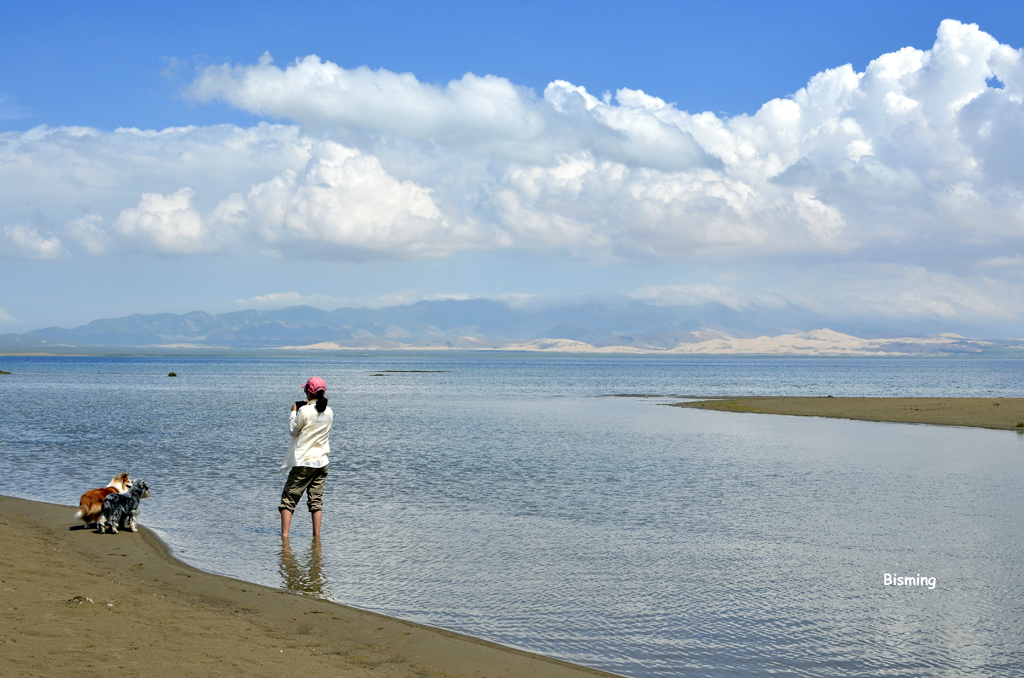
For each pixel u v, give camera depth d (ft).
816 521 42.98
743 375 462.19
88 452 73.15
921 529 40.81
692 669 22.31
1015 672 22.18
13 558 31.04
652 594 29.45
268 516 43.75
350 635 24.09
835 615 27.14
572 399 191.11
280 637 23.24
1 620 21.68
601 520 43.14
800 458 71.72
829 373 516.32
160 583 29.63
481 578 31.48
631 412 139.74
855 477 59.72
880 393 239.50
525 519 43.34
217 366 623.77
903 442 86.22
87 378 318.24
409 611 27.30
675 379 384.47
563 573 32.27
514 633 25.17
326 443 38.86
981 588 30.22
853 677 21.80
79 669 18.25
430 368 645.51
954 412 124.98
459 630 25.40
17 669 17.74
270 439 85.87
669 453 75.61
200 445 79.61
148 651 20.30
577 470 63.46
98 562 32.65
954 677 21.76
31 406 142.41
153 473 60.03
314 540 38.01
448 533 39.73
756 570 32.78
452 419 122.01
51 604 24.11
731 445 83.41
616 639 24.72
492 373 490.49
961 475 60.75
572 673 21.59
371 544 37.32
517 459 70.90
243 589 29.17
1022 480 58.18
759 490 53.52
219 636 22.59
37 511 44.37
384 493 51.93
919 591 29.73
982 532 40.19
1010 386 301.43
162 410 134.21
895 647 24.06
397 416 128.77
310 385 38.68
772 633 25.30
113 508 38.73
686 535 39.42
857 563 34.04
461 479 58.39
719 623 26.21
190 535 38.88
